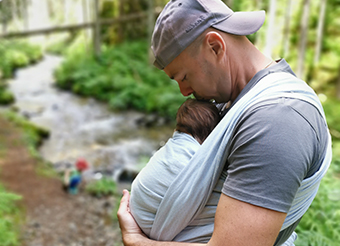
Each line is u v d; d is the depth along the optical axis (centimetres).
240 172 75
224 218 76
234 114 81
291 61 1216
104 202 537
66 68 1460
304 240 157
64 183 548
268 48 1041
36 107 1116
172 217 90
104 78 1287
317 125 77
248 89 89
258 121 74
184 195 87
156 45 93
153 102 1107
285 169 70
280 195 71
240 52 91
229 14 90
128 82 1248
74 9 2353
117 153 788
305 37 1094
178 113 103
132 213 101
